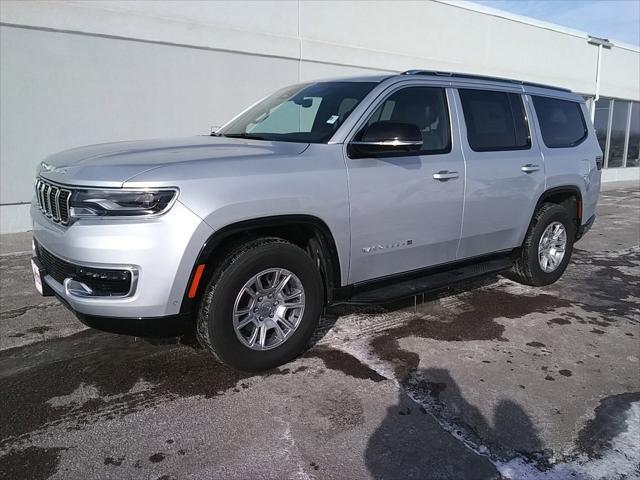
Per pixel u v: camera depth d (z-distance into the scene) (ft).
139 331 9.41
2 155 23.66
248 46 29.86
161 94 27.35
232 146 11.21
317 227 10.84
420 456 8.38
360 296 12.28
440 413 9.62
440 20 41.34
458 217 13.69
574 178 17.35
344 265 11.57
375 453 8.43
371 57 36.50
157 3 26.50
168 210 9.02
